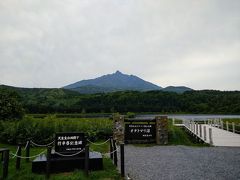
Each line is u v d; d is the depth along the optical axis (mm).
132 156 13844
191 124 26672
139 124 19938
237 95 117938
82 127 20156
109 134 21062
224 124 33812
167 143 19250
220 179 9016
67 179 8828
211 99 120438
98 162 10438
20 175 9531
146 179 9094
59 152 10492
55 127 19172
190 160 12516
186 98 126438
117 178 9211
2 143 18578
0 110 18031
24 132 18156
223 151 15289
